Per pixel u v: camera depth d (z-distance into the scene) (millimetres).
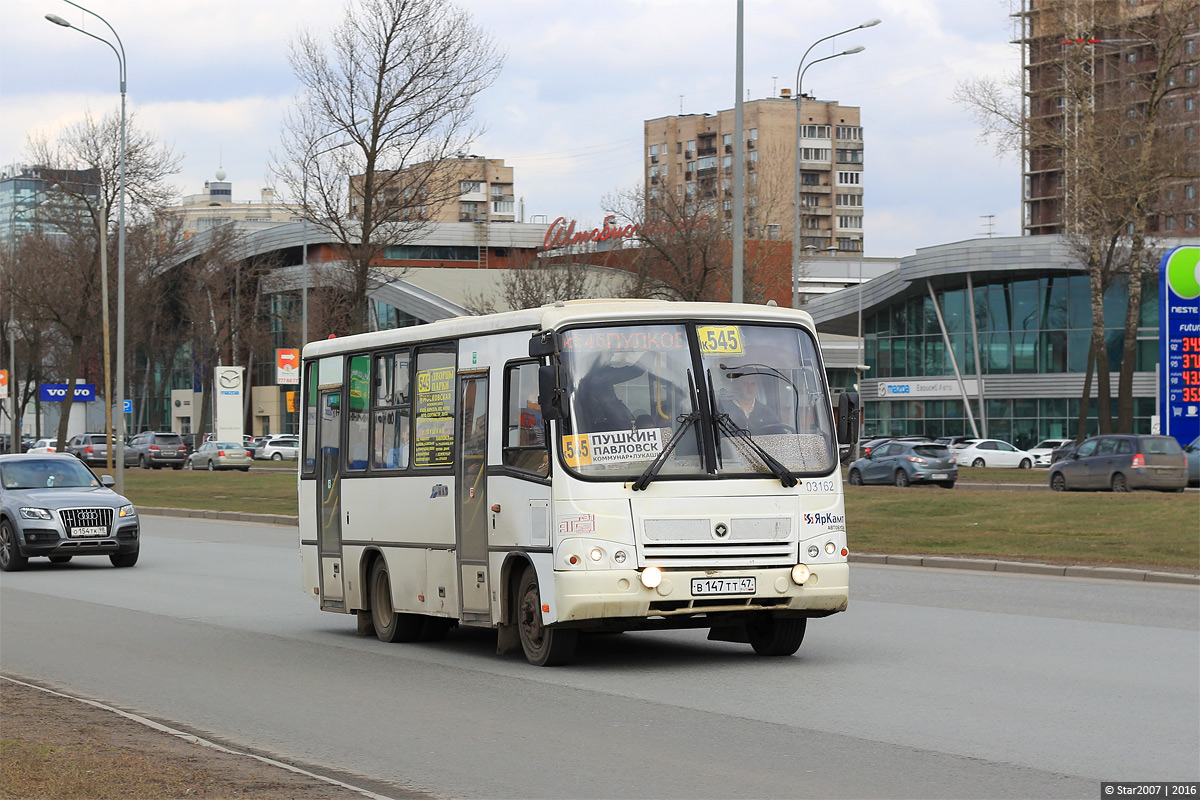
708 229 60188
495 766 8875
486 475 13906
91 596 21094
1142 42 60938
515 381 13562
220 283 107688
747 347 13344
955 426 91438
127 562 26531
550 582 12789
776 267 64688
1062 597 19156
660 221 60875
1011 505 32500
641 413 12875
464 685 12406
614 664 13547
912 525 30641
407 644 15727
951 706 10852
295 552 29469
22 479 27031
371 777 8602
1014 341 88500
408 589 15359
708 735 9797
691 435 12953
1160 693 11398
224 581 23406
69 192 79062
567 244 72750
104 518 25859
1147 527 27453
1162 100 61750
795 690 11727
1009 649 14070
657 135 177000
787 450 13188
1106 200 62094
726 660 13703
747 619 13109
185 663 14148
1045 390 87062
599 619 12531
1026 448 88250
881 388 95375
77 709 10781
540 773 8641
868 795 7938
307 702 11648
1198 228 81625
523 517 13234
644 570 12508
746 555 12836
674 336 13141
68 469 27562
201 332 108750
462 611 14367
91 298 80250
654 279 61250
